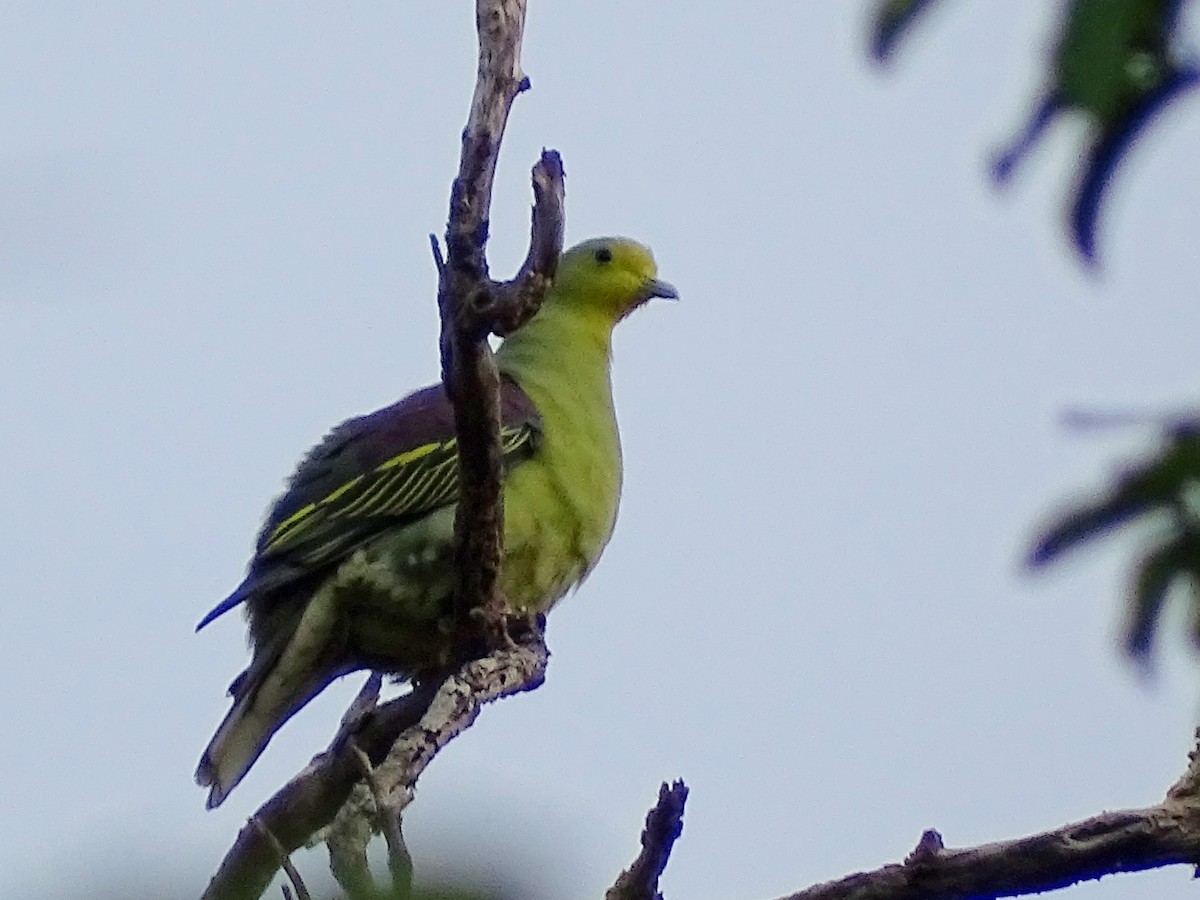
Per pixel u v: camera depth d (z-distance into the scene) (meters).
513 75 8.70
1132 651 7.72
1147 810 7.83
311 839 9.72
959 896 7.86
